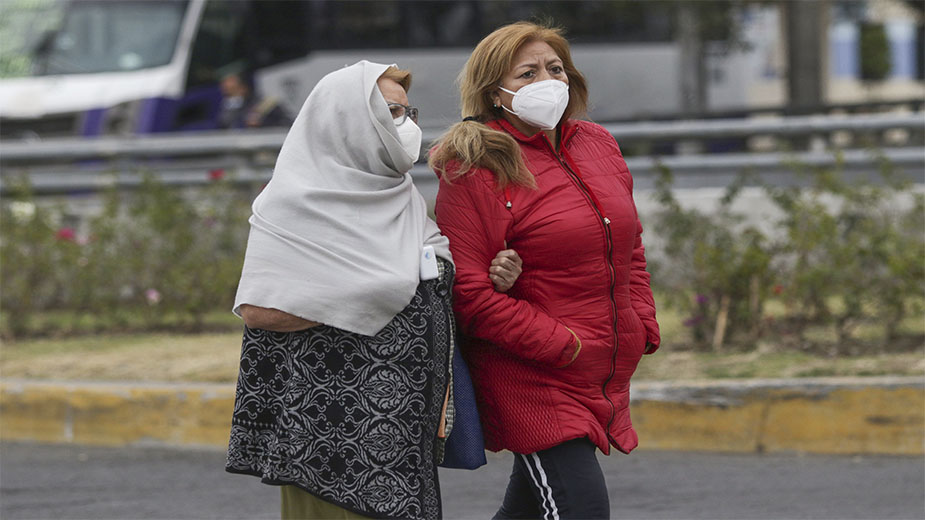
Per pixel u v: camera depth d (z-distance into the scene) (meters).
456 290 7.57
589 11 43.59
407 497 7.00
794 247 16.25
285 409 7.04
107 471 13.52
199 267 19.02
